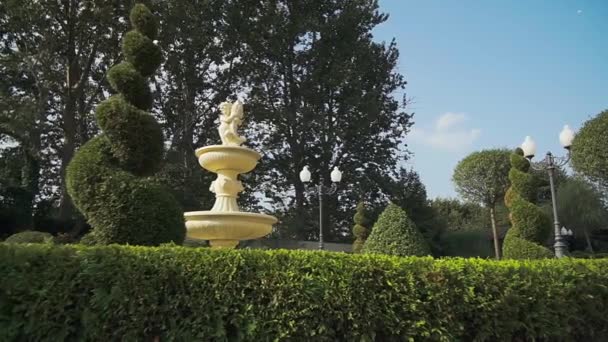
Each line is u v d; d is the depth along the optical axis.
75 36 22.97
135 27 7.16
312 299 4.64
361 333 4.78
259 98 29.59
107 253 4.32
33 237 12.61
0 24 21.69
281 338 4.48
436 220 31.72
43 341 4.02
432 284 5.05
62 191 22.73
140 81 6.64
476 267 5.39
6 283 3.99
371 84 30.16
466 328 5.19
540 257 10.74
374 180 29.53
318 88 29.19
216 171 8.97
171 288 4.38
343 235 29.83
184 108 27.19
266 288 4.57
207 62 27.53
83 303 4.16
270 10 28.53
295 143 29.14
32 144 22.25
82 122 25.12
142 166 6.29
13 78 23.98
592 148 26.91
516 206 11.45
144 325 4.25
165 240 5.86
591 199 31.78
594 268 6.24
